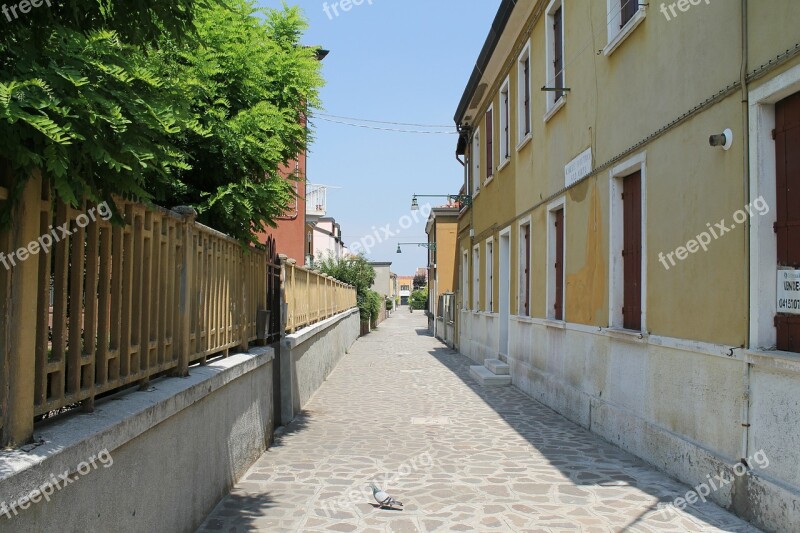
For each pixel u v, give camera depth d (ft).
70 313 10.02
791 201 15.43
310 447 24.50
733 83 17.11
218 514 15.98
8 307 8.20
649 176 22.36
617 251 25.79
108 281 11.20
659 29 21.70
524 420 30.63
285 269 31.71
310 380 38.04
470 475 20.27
